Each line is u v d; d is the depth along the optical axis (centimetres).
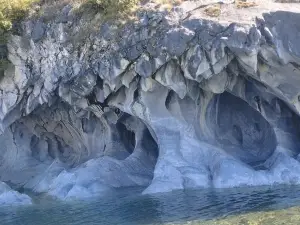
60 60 2483
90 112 2617
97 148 2723
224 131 2389
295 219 1381
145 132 2536
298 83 2080
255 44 1964
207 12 2106
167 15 2156
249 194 1762
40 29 2555
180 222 1488
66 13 2494
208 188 2002
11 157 2977
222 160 2106
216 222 1440
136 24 2200
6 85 2661
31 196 2408
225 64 2072
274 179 1952
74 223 1655
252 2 2105
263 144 2339
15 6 2636
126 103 2355
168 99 2331
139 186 2308
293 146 2189
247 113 2414
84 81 2361
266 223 1377
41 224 1705
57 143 3030
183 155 2231
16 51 2616
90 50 2359
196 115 2328
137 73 2228
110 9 2327
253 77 2177
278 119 2238
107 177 2327
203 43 2041
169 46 2089
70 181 2331
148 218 1593
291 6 2072
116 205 1883
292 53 1973
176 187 2061
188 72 2105
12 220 1839
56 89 2555
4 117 2703
